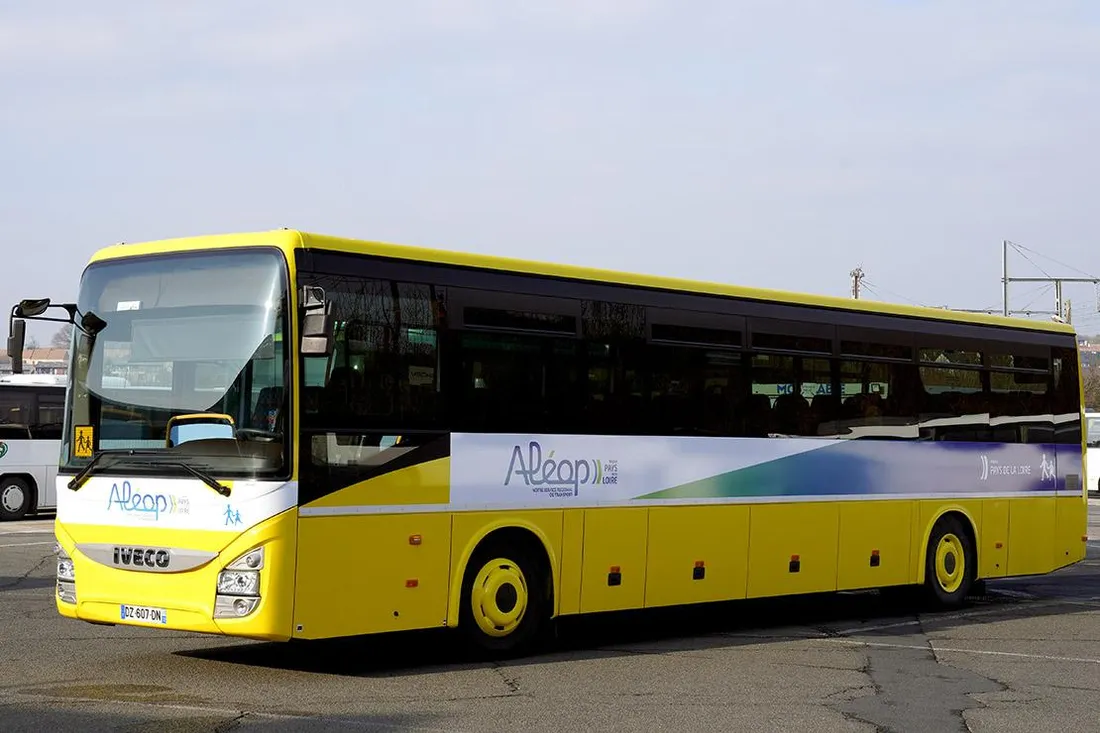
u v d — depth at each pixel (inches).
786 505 575.2
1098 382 3479.3
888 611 661.3
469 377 460.1
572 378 493.7
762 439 565.6
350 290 428.5
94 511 431.8
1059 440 729.6
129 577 423.2
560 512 486.6
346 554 419.8
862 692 419.2
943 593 658.8
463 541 455.2
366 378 429.7
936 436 653.9
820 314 598.5
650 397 521.0
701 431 540.1
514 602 475.8
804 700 402.3
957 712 389.7
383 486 431.2
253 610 401.7
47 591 642.2
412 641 518.0
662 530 522.9
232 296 421.4
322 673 432.8
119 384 434.9
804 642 539.8
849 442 606.5
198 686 400.2
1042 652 517.7
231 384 415.5
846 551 603.8
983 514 679.1
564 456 488.7
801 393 585.9
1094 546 1045.2
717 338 550.0
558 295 491.8
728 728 357.1
